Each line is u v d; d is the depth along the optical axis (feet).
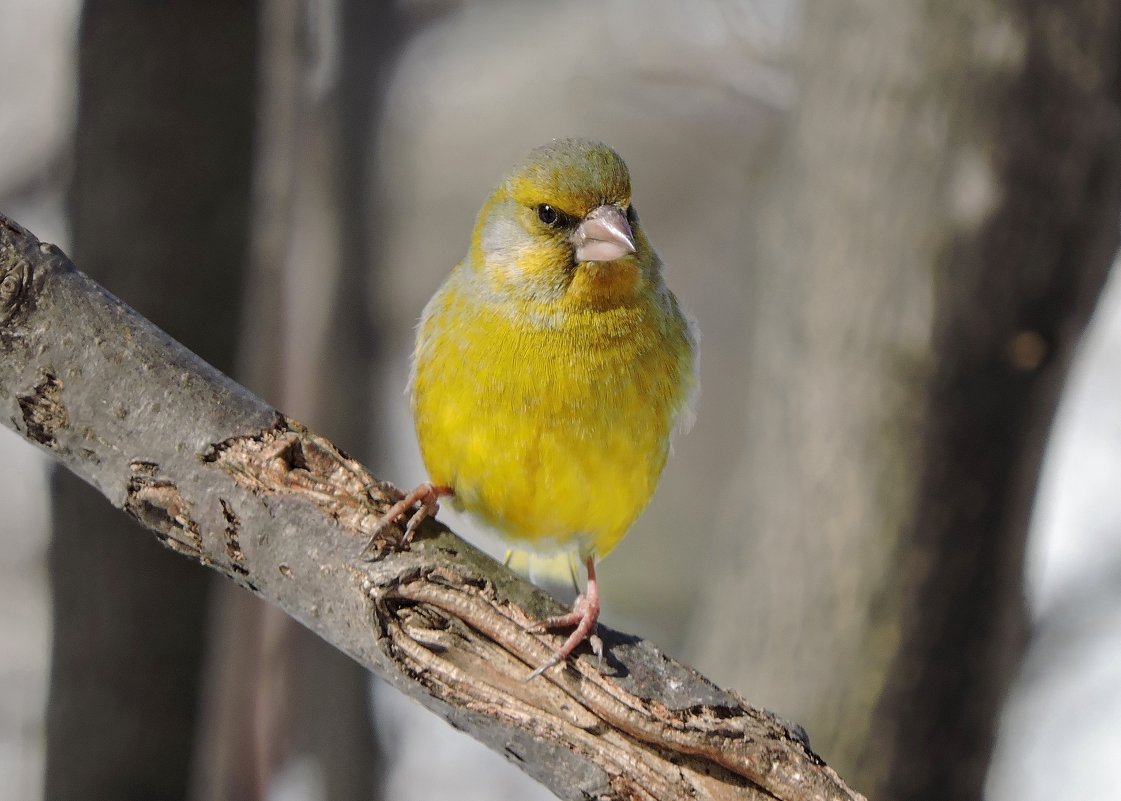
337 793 43.96
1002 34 33.27
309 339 45.32
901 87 34.40
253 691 41.32
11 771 52.21
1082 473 57.77
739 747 21.27
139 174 31.53
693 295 75.77
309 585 21.30
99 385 20.92
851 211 35.32
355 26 45.24
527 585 21.83
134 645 31.22
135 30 31.40
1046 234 33.83
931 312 34.37
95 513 31.14
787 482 36.68
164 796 31.50
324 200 45.39
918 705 36.01
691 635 42.57
